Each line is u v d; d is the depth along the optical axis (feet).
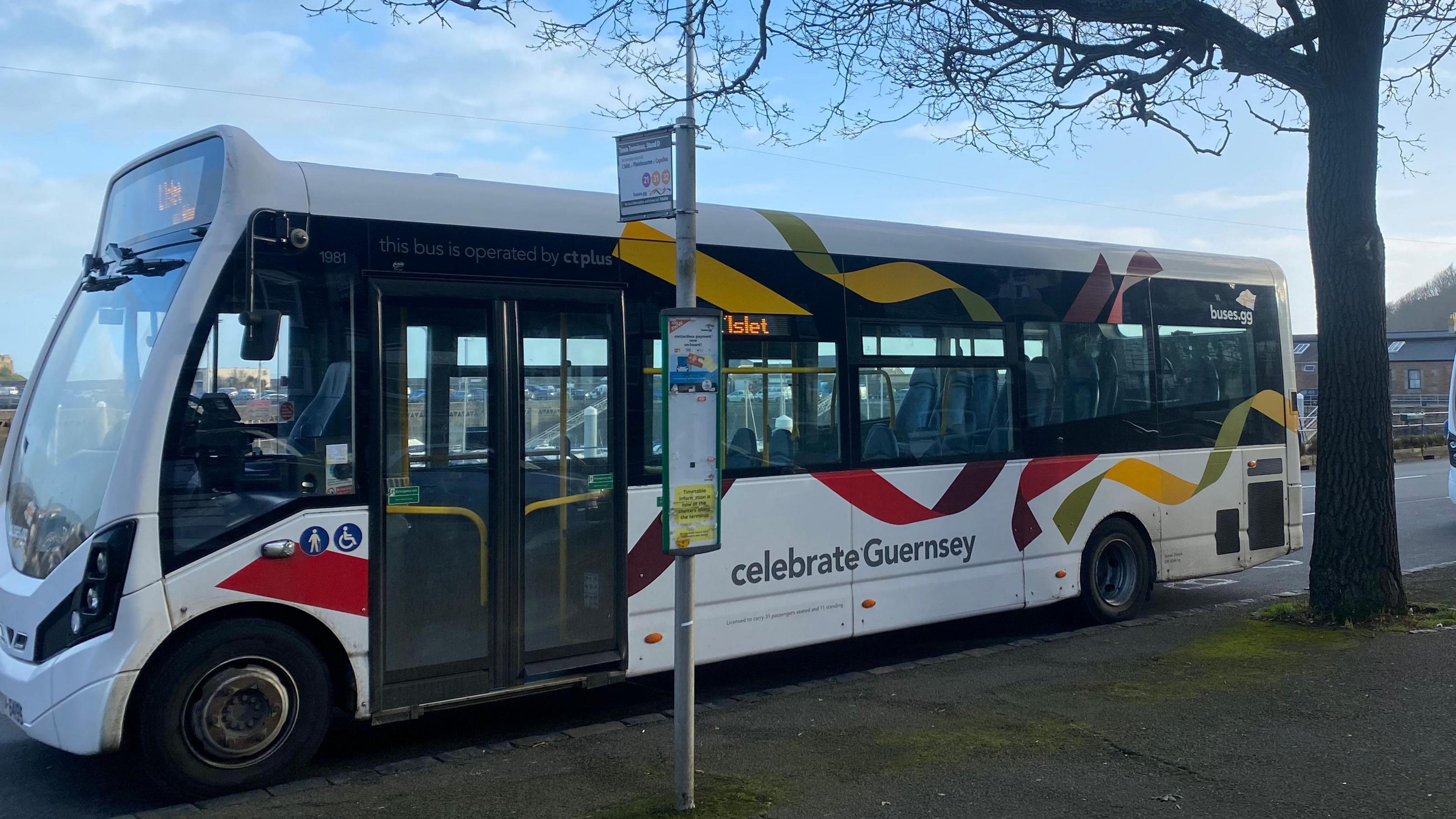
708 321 14.83
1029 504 27.63
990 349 27.20
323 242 18.25
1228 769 17.31
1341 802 15.85
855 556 24.40
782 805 16.07
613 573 20.98
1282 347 33.76
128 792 17.67
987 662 25.20
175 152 18.74
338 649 18.42
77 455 17.85
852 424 24.52
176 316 17.10
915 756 18.30
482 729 21.15
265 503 17.48
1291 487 33.60
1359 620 26.89
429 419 19.04
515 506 19.83
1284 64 27.02
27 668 17.22
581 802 16.46
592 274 20.99
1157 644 26.30
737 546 22.58
